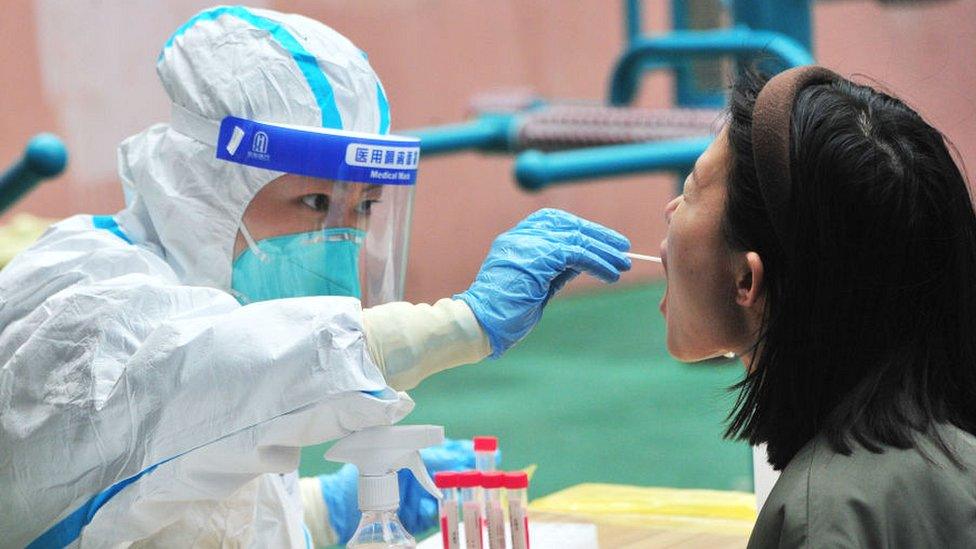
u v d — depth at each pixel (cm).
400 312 351
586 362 1534
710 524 471
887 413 283
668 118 1304
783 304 291
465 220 1900
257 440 331
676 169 1116
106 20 1528
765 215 292
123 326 351
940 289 291
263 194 394
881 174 280
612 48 2055
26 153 801
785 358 293
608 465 1055
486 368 1523
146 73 1559
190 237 400
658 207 2164
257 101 393
